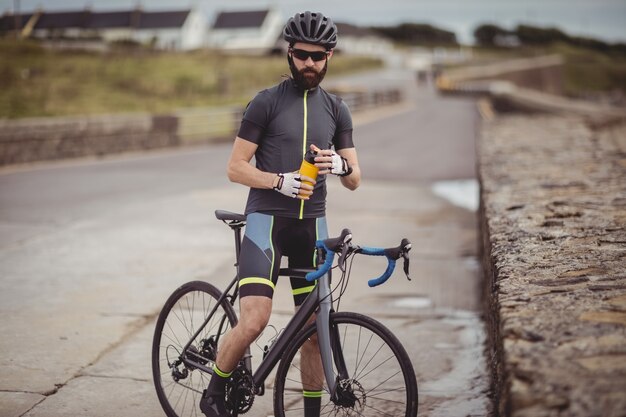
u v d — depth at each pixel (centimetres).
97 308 590
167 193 1207
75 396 420
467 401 420
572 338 254
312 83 322
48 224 944
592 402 204
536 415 204
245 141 323
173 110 3034
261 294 320
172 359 399
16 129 1631
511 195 621
